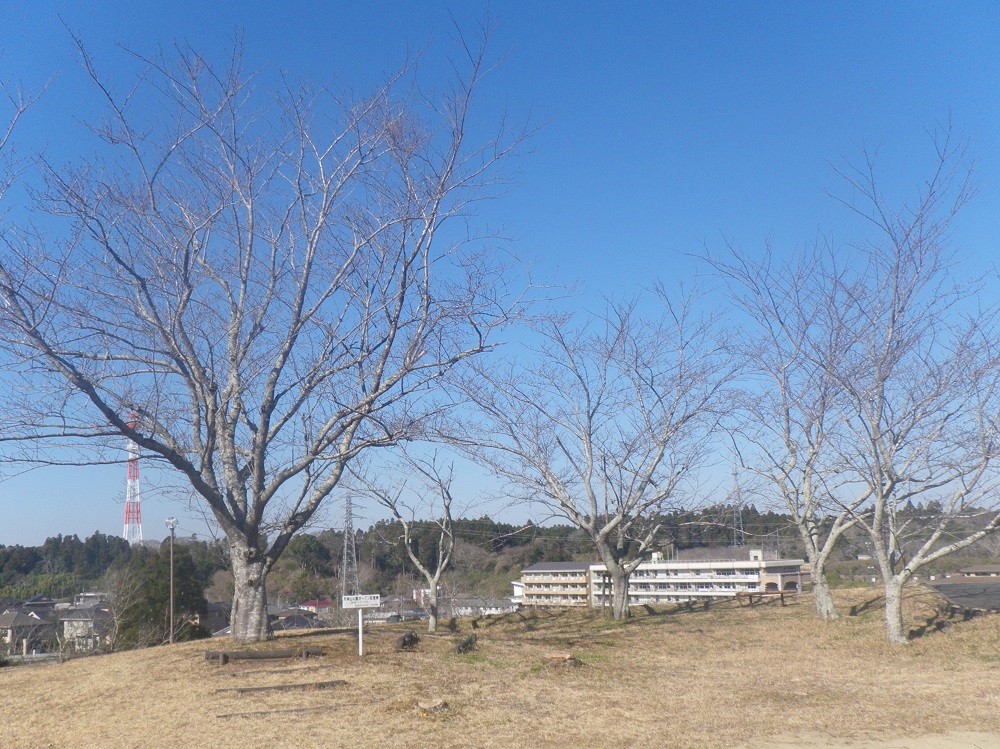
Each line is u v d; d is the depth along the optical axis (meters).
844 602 19.97
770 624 17.22
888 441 14.27
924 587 22.19
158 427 12.44
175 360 12.53
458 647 13.60
